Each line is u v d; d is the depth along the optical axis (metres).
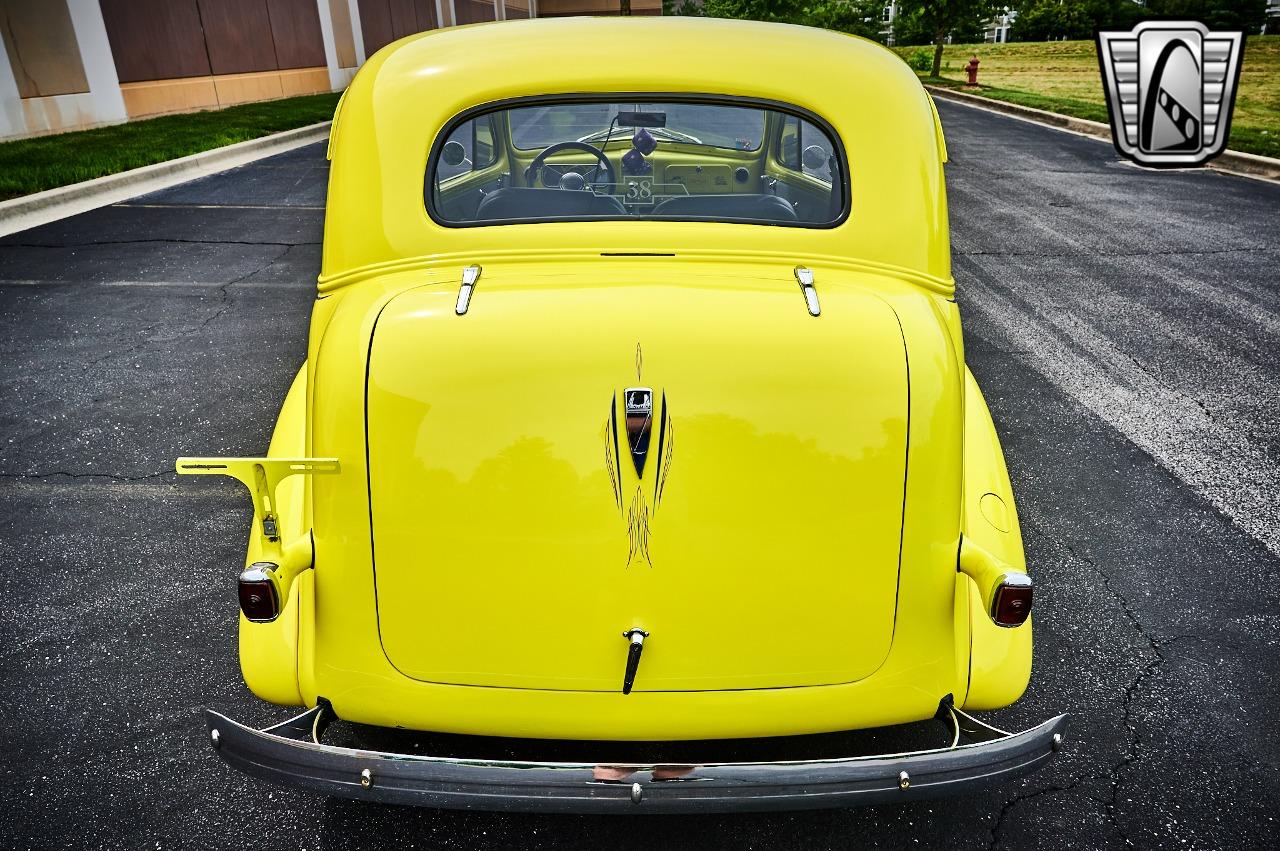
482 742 2.29
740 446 1.68
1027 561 3.39
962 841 2.20
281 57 18.81
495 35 2.30
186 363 5.14
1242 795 2.35
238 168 11.10
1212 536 3.56
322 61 20.45
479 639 1.76
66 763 2.42
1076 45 38.91
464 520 1.70
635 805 1.70
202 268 6.93
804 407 1.69
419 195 2.10
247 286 6.50
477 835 2.21
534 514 1.69
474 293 1.82
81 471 3.96
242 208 8.91
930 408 1.73
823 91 2.17
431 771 1.70
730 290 1.83
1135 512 3.73
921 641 1.82
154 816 2.26
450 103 2.15
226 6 16.84
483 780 1.70
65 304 6.10
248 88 17.59
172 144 11.97
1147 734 2.56
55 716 2.59
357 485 1.70
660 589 1.72
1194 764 2.45
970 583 2.04
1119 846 2.19
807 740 2.37
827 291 1.86
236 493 3.80
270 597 1.70
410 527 1.71
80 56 13.25
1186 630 3.01
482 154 2.64
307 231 8.04
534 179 2.79
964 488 2.18
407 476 1.69
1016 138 14.82
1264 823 2.26
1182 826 2.25
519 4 38.84
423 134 2.12
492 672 1.78
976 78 26.98
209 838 2.20
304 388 2.55
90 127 13.49
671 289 1.82
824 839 2.20
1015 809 2.29
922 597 1.78
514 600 1.73
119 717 2.59
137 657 2.83
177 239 7.73
